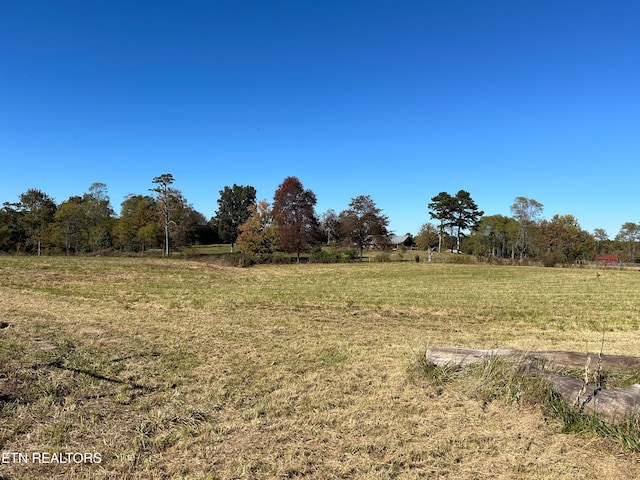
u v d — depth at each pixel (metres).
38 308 12.59
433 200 76.00
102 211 62.62
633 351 9.38
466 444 4.34
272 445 4.25
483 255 54.34
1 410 4.74
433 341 10.29
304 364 7.42
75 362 6.73
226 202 83.88
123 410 5.03
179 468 3.77
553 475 3.78
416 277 33.28
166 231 51.66
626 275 36.16
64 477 3.58
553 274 36.84
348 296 19.78
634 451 4.16
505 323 13.82
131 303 15.27
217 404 5.34
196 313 13.52
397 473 3.79
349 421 4.86
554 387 5.31
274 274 35.16
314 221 49.19
